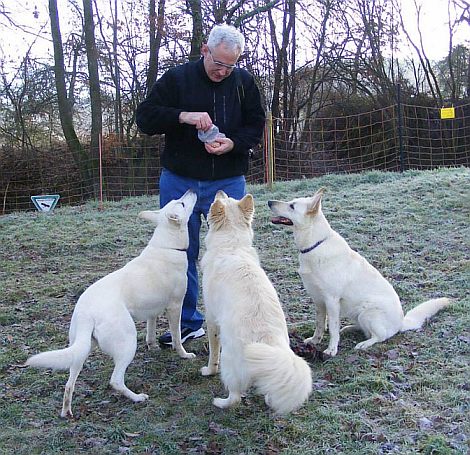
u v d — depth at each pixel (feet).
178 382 12.92
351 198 31.99
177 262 13.44
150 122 13.75
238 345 10.32
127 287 12.51
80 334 11.21
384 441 9.87
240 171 14.61
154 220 13.70
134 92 65.05
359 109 62.49
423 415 10.66
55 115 65.62
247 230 12.77
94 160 53.72
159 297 13.14
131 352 11.87
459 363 12.76
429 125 57.57
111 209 37.06
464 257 21.40
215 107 13.84
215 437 10.39
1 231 31.09
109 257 25.22
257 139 14.26
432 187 32.27
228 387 10.92
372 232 25.68
